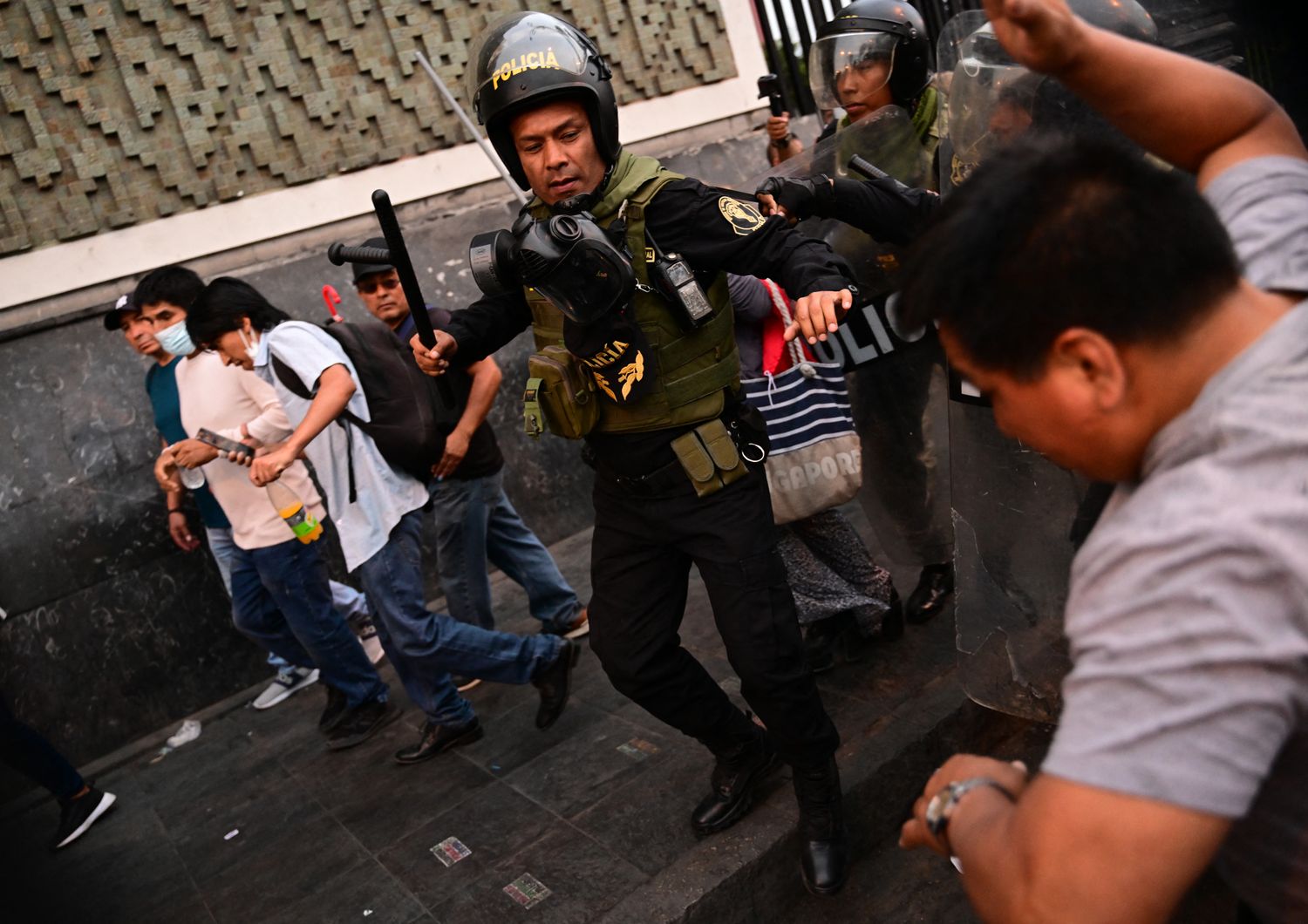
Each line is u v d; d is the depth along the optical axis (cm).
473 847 252
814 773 212
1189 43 204
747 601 201
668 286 186
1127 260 71
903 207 215
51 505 378
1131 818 66
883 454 284
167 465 356
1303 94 244
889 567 347
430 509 299
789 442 247
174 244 405
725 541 200
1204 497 69
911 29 257
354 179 440
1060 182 74
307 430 261
